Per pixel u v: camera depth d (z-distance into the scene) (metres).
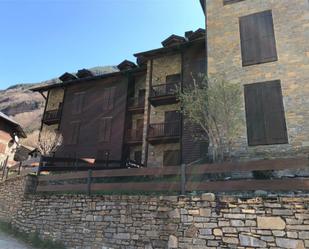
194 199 6.27
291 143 9.29
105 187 7.91
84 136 20.25
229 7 12.13
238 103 9.81
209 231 5.84
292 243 5.03
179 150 15.62
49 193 9.22
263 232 5.34
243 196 5.78
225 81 10.12
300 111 9.50
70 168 11.30
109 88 20.75
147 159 15.89
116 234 7.02
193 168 6.68
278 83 10.12
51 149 20.42
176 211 6.38
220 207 5.91
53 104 23.44
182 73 15.75
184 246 5.99
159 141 15.65
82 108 21.33
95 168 12.46
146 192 7.30
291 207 5.26
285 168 5.68
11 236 8.98
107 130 19.50
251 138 9.86
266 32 11.01
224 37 11.71
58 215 8.42
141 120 19.20
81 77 22.77
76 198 8.27
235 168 6.19
